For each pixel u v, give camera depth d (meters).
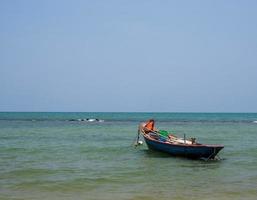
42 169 27.77
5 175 25.41
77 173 26.34
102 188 21.75
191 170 28.02
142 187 22.05
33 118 143.88
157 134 38.53
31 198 19.33
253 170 28.12
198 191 20.97
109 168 28.66
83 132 66.81
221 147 30.62
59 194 20.27
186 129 81.38
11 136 56.59
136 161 32.34
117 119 147.25
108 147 42.88
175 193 20.47
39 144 45.66
